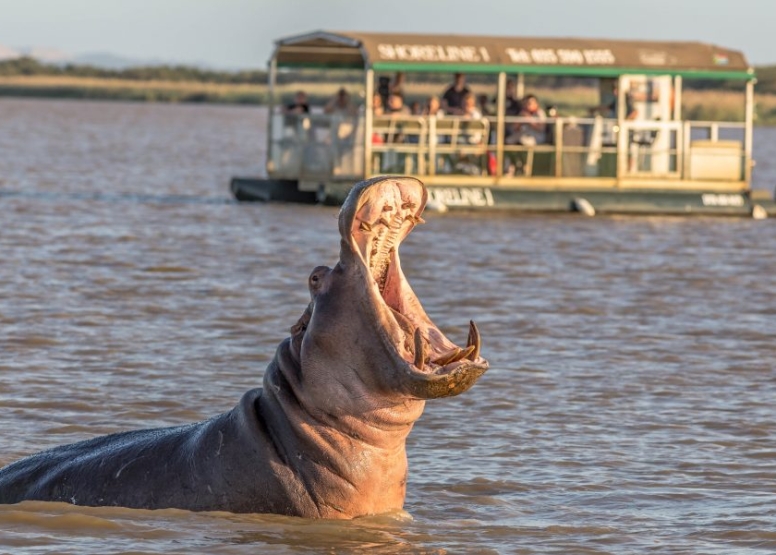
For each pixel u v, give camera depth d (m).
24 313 48.53
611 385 39.31
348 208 21.77
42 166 137.38
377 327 21.95
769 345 46.41
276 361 23.45
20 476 25.62
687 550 24.19
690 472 30.14
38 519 23.89
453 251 70.38
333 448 23.02
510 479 29.23
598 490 28.53
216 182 124.00
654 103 92.69
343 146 92.00
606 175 91.38
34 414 33.78
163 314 49.59
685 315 52.59
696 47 91.69
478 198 89.25
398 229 22.44
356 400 22.56
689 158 91.94
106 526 23.58
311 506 23.33
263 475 23.41
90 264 62.31
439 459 30.84
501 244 73.94
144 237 73.94
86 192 106.00
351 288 22.19
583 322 50.41
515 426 34.16
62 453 25.95
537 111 91.50
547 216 89.38
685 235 80.62
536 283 60.28
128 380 38.19
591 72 89.12
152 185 116.81
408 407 22.67
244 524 23.25
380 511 23.77
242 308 51.31
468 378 21.66
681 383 39.84
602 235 79.38
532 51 89.12
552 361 42.84
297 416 23.03
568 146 90.62
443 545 23.80
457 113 90.00
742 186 92.81
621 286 60.06
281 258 66.94
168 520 23.67
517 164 90.44
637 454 31.67
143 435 25.50
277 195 97.31
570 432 33.69
